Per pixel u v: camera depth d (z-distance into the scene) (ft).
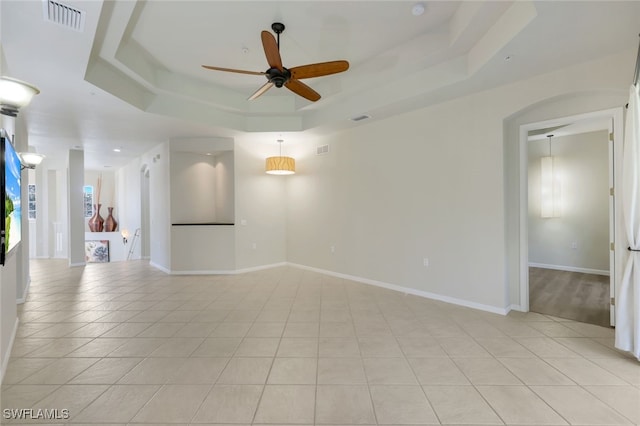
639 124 8.48
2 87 6.75
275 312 12.84
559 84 10.80
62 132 18.16
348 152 18.51
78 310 13.16
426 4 9.79
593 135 19.25
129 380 7.72
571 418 6.25
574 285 16.51
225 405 6.73
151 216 23.71
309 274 20.22
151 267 22.86
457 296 13.73
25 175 15.02
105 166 32.48
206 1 9.15
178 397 7.02
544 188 20.76
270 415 6.41
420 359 8.73
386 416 6.37
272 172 20.34
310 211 21.29
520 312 12.53
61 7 7.23
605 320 11.59
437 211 14.35
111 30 9.49
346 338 10.20
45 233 29.35
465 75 11.50
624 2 7.18
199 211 21.47
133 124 16.55
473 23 9.55
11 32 8.11
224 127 17.51
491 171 12.56
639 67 8.21
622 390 7.20
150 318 12.17
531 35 8.60
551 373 7.95
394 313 12.59
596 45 9.18
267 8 9.56
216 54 12.49
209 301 14.42
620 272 9.09
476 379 7.70
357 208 18.10
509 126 12.73
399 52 12.41
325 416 6.38
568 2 7.22
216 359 8.82
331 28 10.84
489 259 12.69
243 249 20.94
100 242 33.99
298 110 17.51
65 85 11.41
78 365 8.46
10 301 9.53
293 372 8.09
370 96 14.84
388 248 16.51
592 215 19.31
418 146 15.01
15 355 9.04
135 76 12.55
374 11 9.93
